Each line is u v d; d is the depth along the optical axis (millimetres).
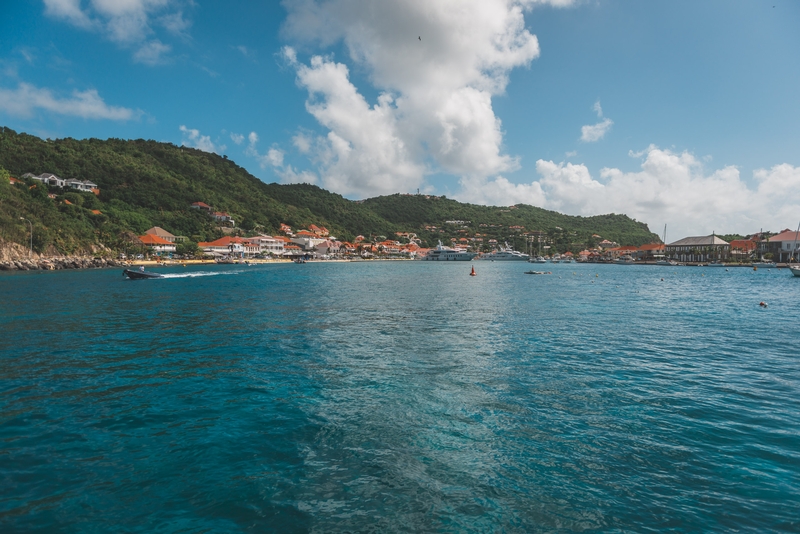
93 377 14008
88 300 35375
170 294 41188
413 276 83062
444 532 6293
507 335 21344
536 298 40375
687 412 11008
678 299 40000
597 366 15484
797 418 10625
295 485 7543
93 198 132375
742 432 9789
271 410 11109
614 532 6336
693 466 8258
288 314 28578
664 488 7512
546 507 6941
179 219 161000
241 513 6742
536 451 8859
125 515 6703
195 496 7215
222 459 8469
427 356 16969
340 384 13266
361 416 10688
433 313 29328
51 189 132875
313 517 6637
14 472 7961
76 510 6816
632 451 8875
